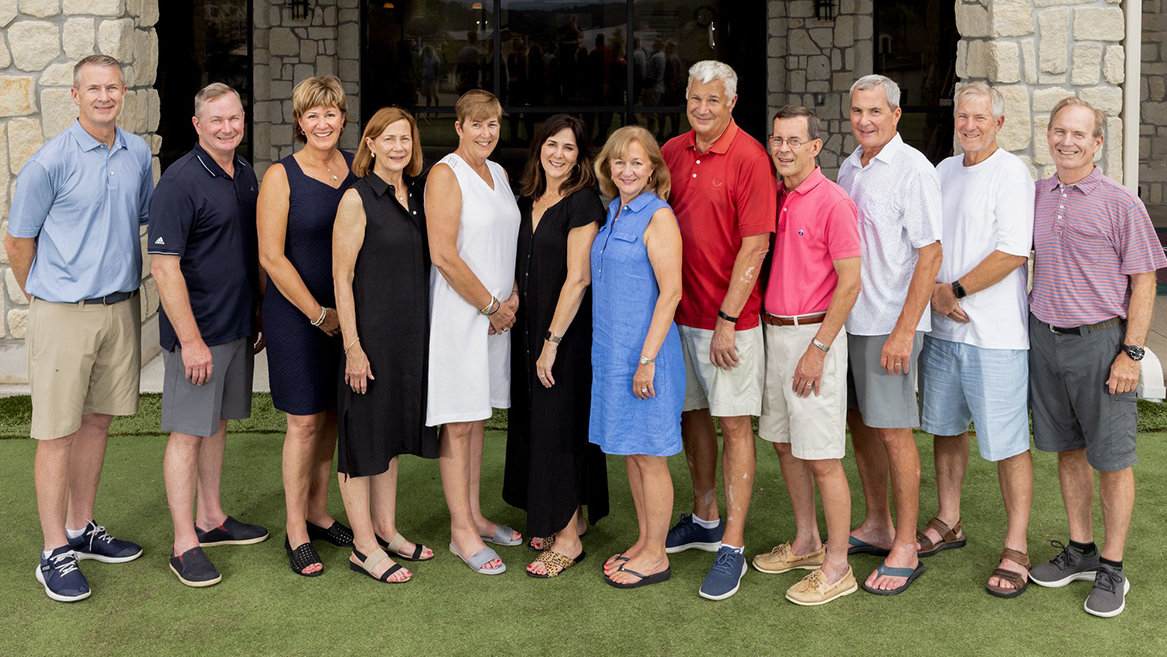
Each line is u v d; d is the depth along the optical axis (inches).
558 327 138.2
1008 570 137.8
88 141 137.5
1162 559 145.8
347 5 418.9
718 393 137.6
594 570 146.6
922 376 146.0
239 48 419.2
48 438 136.0
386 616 132.3
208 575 140.9
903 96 440.8
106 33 221.5
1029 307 137.5
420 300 140.2
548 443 141.8
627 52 443.2
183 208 134.6
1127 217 126.4
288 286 135.8
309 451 144.9
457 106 137.9
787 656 121.2
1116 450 129.8
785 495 175.5
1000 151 136.1
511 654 122.3
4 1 219.5
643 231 131.3
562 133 135.8
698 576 144.7
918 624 129.0
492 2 438.0
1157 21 497.0
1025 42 219.3
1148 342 256.7
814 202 129.7
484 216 138.5
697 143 137.0
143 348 250.5
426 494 178.2
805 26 423.8
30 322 137.8
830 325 128.1
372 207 134.8
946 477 150.6
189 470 142.7
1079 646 122.5
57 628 128.8
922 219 128.2
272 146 422.0
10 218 136.5
